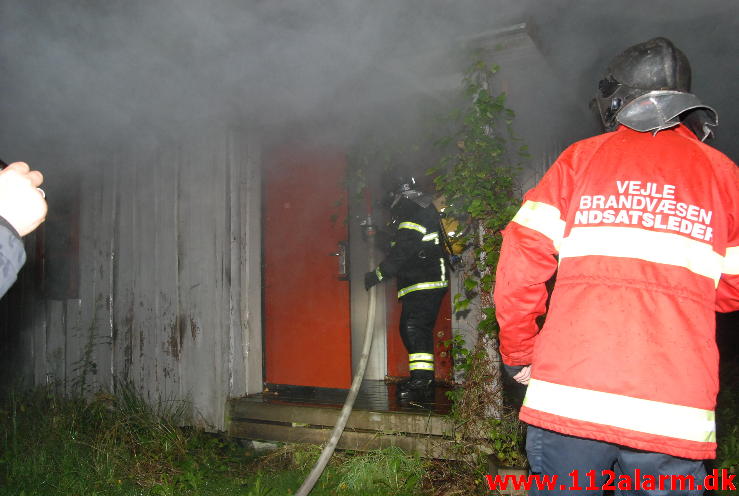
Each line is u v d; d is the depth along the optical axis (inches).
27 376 240.5
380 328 209.5
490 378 140.5
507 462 130.3
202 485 151.6
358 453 157.6
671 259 64.8
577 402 64.1
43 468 160.4
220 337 193.8
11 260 42.2
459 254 173.9
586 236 68.6
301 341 203.0
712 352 63.7
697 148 70.0
